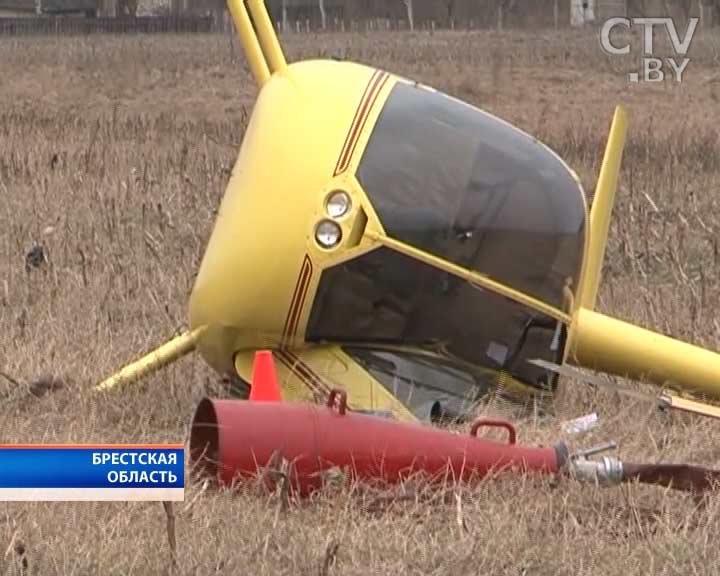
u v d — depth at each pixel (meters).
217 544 20.97
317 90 29.20
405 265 28.00
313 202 27.91
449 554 20.81
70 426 27.88
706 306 38.28
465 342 28.69
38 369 31.84
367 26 179.62
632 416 29.38
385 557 20.86
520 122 95.12
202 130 83.50
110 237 46.97
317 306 27.92
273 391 26.31
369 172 28.12
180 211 51.88
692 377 31.59
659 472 23.72
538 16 179.50
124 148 71.56
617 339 31.33
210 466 23.73
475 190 28.62
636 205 52.12
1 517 21.75
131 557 20.45
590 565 20.89
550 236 29.19
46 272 41.28
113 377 30.59
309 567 20.36
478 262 28.48
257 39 32.09
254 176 28.41
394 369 28.30
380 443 23.50
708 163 69.88
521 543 21.22
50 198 54.72
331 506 22.58
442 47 145.75
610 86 118.81
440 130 29.03
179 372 30.98
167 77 125.75
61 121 87.19
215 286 28.41
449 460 23.59
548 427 27.97
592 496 23.20
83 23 180.62
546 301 29.23
